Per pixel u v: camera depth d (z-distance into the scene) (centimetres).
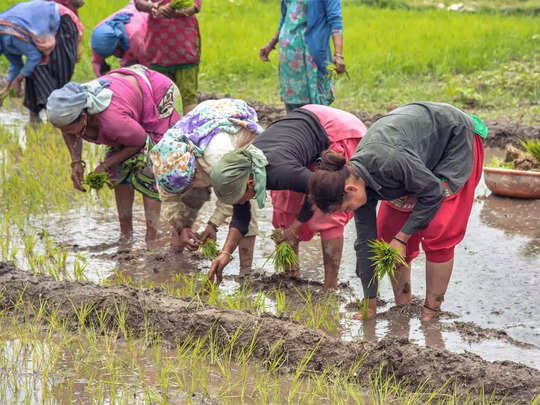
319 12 1124
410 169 611
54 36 1470
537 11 2739
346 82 1770
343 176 606
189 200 755
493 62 1858
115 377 605
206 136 690
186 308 701
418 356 594
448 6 2897
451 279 799
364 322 707
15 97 1888
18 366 625
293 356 630
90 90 823
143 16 1273
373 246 651
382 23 2402
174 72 1158
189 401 565
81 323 695
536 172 1051
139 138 842
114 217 1041
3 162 1229
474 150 686
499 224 977
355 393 582
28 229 985
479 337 665
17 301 741
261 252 902
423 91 1672
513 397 550
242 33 2312
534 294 754
